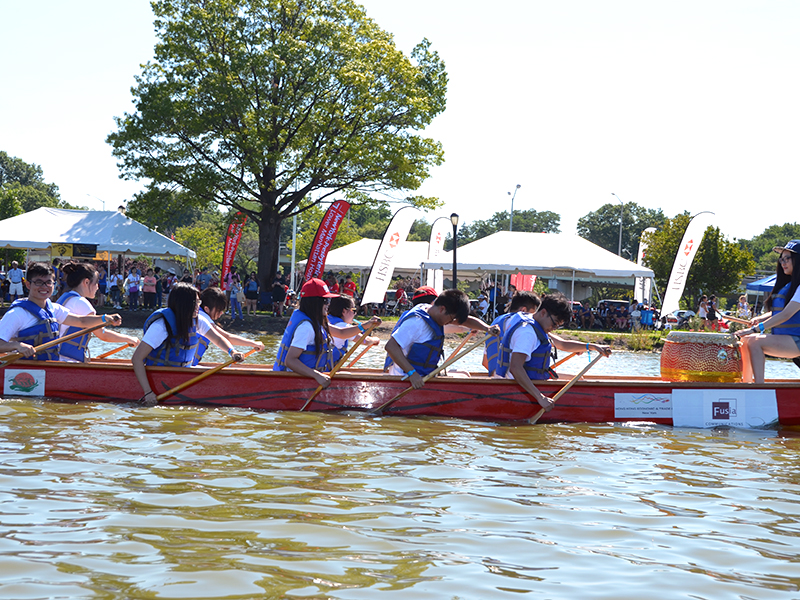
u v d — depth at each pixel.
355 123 29.86
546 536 3.49
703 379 7.13
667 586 2.92
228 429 5.68
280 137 29.67
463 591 2.80
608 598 2.79
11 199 70.38
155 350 6.76
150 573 2.85
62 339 6.67
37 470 4.28
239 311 24.39
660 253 43.88
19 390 6.71
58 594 2.63
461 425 6.34
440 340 6.80
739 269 41.62
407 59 29.94
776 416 6.90
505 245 29.06
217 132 28.72
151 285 25.39
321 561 3.05
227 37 28.66
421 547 3.27
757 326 7.46
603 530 3.61
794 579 3.04
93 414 6.05
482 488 4.29
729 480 4.75
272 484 4.19
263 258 30.05
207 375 6.64
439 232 27.06
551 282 45.16
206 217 105.06
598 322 30.56
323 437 5.55
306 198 34.03
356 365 12.64
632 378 8.11
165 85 28.48
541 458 5.18
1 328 6.59
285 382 6.71
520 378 6.59
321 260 23.39
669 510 4.00
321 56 28.75
